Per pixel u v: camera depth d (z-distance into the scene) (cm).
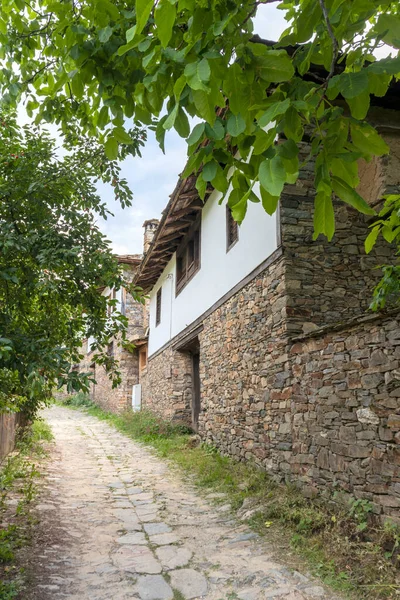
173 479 725
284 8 223
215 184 187
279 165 152
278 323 600
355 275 603
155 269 1391
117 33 232
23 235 405
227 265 811
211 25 167
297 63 201
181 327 1137
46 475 725
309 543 397
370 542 366
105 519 515
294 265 593
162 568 376
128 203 464
